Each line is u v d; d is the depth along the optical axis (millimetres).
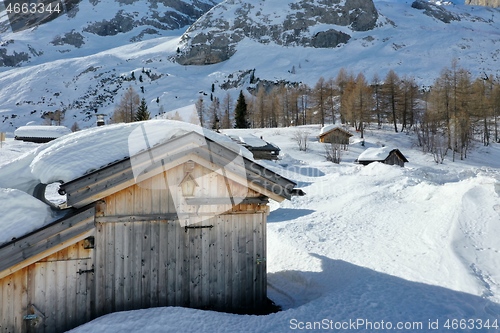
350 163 44719
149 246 6887
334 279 8891
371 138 62344
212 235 7281
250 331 5965
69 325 6320
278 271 10406
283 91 90500
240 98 76000
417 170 26750
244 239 7500
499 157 53844
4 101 108875
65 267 6367
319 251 11305
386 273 8750
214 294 7242
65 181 6336
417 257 9727
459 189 16141
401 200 18109
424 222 13297
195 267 7148
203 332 5859
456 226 11367
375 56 133250
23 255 5859
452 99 63469
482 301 6762
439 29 168125
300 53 144625
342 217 15867
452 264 8688
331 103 78875
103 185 6355
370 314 6535
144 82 116875
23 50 181625
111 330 5773
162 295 6918
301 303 8070
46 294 6219
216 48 152000
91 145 6781
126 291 6703
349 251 11039
